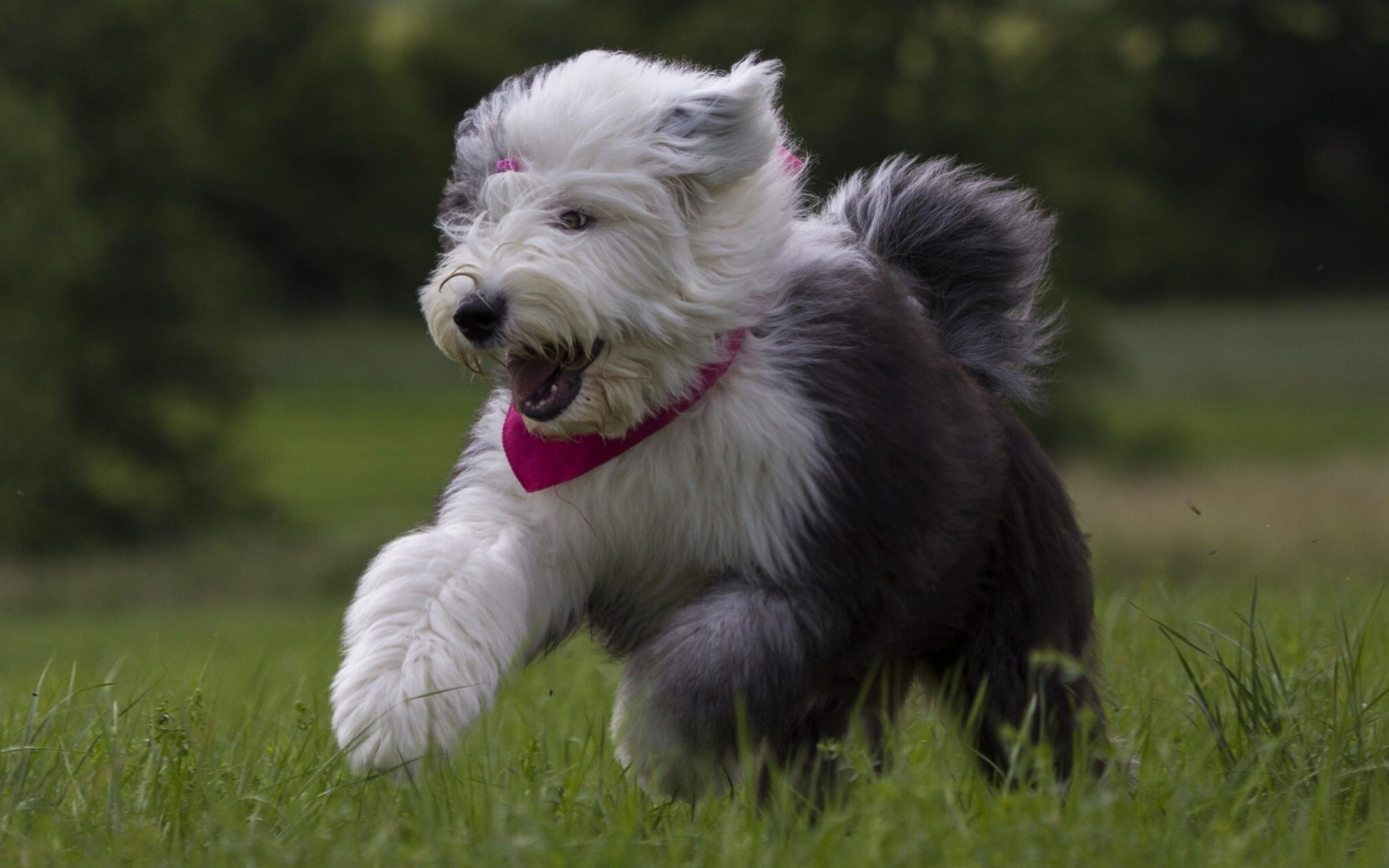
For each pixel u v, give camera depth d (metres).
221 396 55.59
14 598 37.16
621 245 6.69
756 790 6.77
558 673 11.33
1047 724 7.81
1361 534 26.88
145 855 5.80
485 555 6.69
